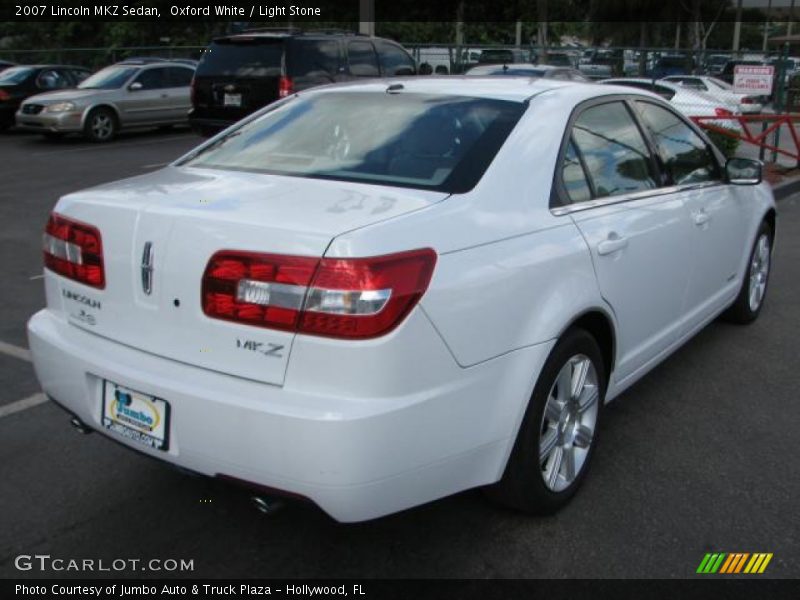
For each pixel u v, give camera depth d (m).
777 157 14.52
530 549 3.09
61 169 12.98
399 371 2.49
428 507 3.36
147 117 17.47
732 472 3.70
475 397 2.74
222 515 3.32
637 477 3.64
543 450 3.18
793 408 4.41
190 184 3.13
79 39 33.53
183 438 2.65
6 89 17.89
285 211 2.68
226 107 12.48
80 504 3.39
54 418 4.17
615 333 3.55
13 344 5.23
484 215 2.89
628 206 3.67
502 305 2.80
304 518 3.30
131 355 2.83
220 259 2.58
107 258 2.87
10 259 7.39
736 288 5.28
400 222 2.62
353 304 2.43
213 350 2.63
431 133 3.31
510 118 3.33
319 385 2.47
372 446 2.45
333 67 12.49
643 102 4.20
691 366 5.01
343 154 3.33
